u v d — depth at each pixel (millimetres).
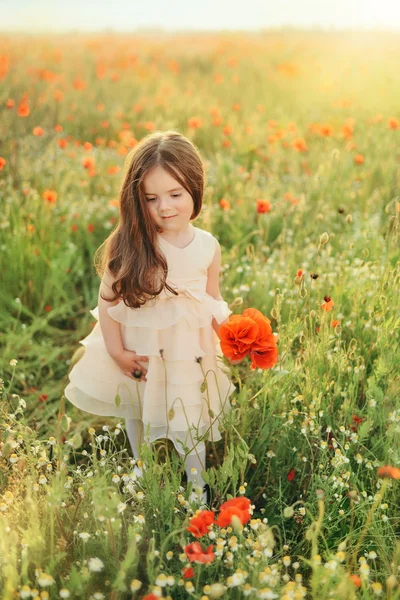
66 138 6730
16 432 2215
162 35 20875
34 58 13055
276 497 2359
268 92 10047
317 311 2979
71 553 1919
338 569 1674
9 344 3484
